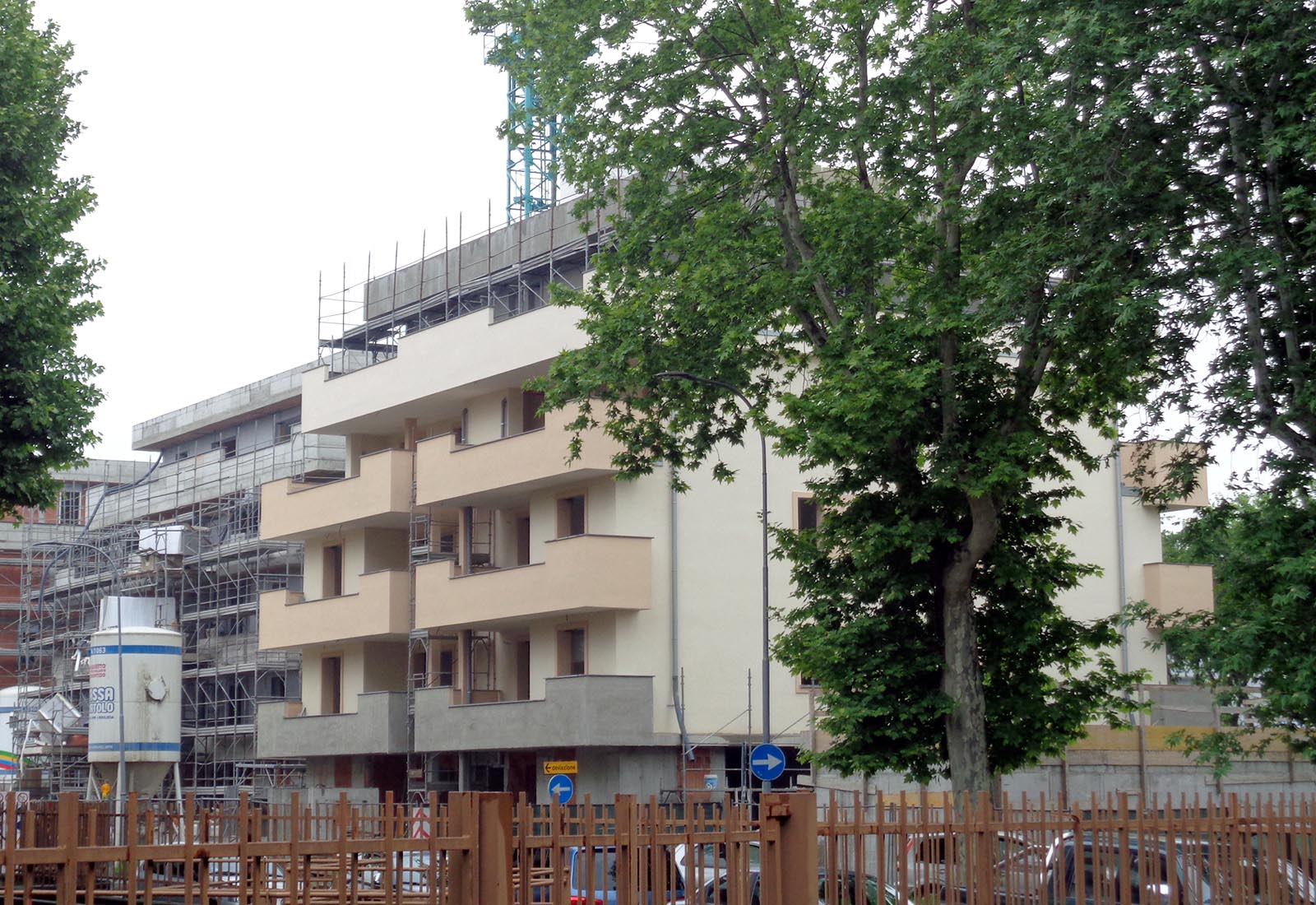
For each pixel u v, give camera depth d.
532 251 51.78
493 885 10.64
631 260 27.88
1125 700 27.09
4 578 82.12
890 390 23.95
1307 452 21.81
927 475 25.78
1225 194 21.05
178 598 67.31
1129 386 25.00
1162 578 48.16
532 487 46.22
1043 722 26.53
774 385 28.97
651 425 28.28
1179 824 14.51
